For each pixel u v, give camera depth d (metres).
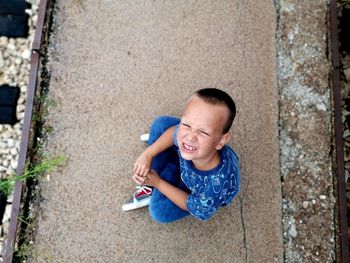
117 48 2.30
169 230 2.07
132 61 2.29
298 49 2.33
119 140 2.18
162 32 2.34
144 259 2.04
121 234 2.06
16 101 2.36
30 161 2.13
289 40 2.34
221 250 2.06
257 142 2.18
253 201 2.11
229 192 1.69
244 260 2.05
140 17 2.36
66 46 2.30
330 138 2.21
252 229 2.08
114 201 2.10
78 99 2.22
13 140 2.29
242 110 2.22
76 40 2.31
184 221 2.08
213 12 2.38
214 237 2.07
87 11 2.35
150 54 2.30
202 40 2.33
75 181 2.12
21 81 2.39
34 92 2.19
